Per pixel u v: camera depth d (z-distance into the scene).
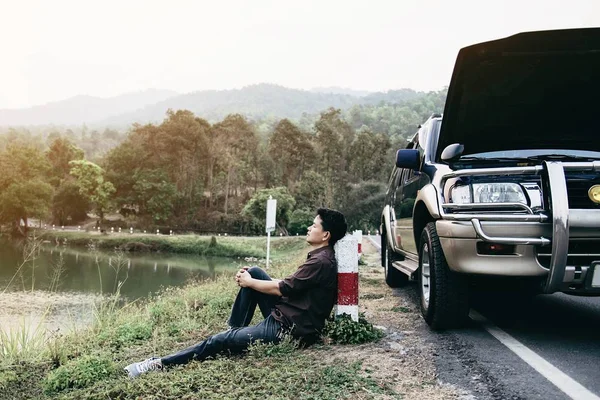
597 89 4.41
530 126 4.79
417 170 5.63
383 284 8.19
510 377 3.41
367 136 109.75
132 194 97.38
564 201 3.78
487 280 4.39
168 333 5.74
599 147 4.80
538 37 4.01
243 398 3.16
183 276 36.25
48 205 90.00
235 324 4.54
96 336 5.96
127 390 3.51
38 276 29.89
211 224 93.56
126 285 29.77
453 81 4.44
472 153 4.97
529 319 5.14
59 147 120.19
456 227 4.13
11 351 5.48
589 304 5.95
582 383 3.29
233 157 107.06
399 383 3.35
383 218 8.59
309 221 77.19
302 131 118.81
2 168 88.31
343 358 3.92
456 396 3.11
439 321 4.61
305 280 4.23
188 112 113.88
